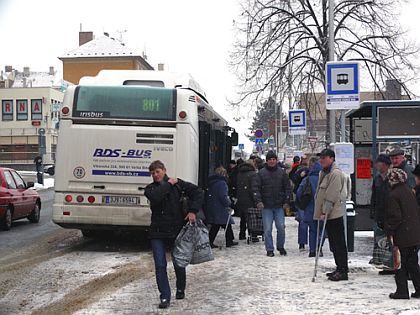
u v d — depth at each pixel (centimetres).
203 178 1398
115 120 1289
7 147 7169
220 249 1349
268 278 977
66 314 766
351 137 1425
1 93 7162
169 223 799
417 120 1116
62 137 1296
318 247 963
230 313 753
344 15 2686
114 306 803
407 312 725
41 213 2331
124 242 1489
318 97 3069
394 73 2673
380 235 1011
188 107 1295
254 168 1477
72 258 1226
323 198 959
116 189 1283
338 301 798
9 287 940
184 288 846
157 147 1284
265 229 1238
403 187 798
